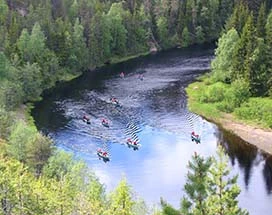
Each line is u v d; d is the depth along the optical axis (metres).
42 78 127.88
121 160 88.75
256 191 77.50
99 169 85.44
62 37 138.88
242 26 138.38
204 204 38.59
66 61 139.38
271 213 71.75
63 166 70.69
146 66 146.75
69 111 112.88
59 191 51.53
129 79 135.00
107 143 95.69
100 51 149.25
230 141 96.12
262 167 85.88
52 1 160.00
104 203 54.72
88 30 148.12
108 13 152.88
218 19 177.38
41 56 130.25
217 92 113.62
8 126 88.31
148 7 169.88
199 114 108.94
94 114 110.62
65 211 49.06
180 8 171.88
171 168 85.44
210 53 159.75
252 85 110.44
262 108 103.81
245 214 41.72
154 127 102.75
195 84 127.19
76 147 93.94
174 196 76.38
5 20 143.25
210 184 41.16
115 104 116.38
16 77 116.56
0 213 47.91
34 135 78.25
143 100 118.50
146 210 59.12
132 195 69.88
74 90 127.38
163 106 114.31
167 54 160.12
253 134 98.31
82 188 60.56
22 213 48.47
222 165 41.72
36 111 113.69
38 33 130.50
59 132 101.31
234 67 116.75
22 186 49.53
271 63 110.19
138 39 162.12
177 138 97.38
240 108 106.94
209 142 95.69
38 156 73.69
